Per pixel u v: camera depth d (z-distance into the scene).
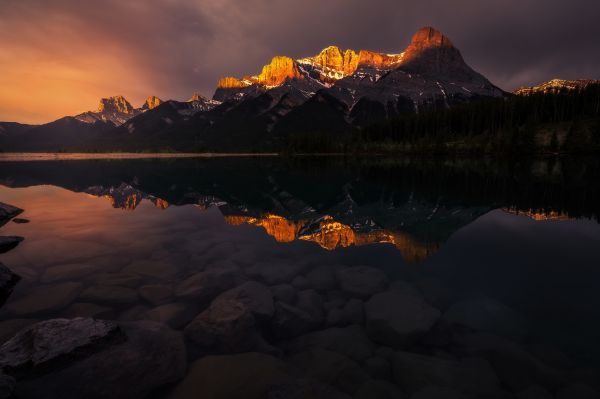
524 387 4.38
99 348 4.59
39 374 4.08
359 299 7.07
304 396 3.89
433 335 5.70
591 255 9.02
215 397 3.97
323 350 5.10
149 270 8.20
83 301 6.50
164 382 4.24
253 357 4.78
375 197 22.05
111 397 3.87
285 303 6.62
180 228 12.93
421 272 8.27
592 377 4.39
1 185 27.06
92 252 9.48
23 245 9.91
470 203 17.61
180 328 5.78
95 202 18.91
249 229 13.12
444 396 4.10
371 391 4.21
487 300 6.57
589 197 18.41
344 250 10.28
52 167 55.62
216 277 7.64
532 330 5.55
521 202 17.30
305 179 36.97
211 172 48.16
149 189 26.22
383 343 5.54
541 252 9.35
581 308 6.14
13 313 5.88
